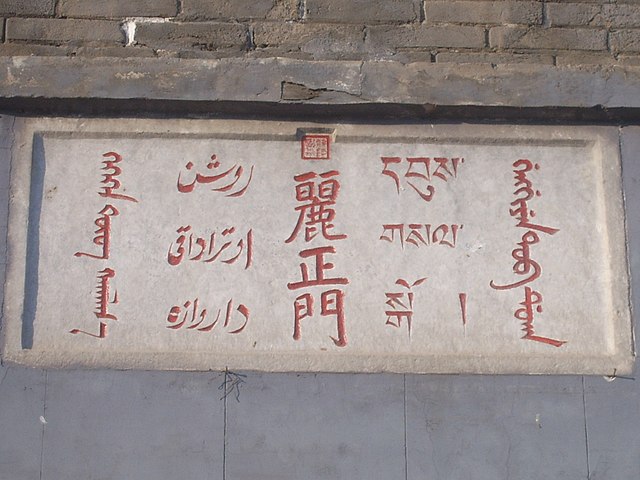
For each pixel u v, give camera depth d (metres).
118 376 3.97
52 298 4.05
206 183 4.21
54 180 4.19
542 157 4.33
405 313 4.09
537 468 3.94
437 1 4.54
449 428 3.97
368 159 4.28
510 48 4.50
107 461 3.88
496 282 4.14
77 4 4.41
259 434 3.93
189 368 3.98
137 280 4.09
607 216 4.26
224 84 4.23
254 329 4.05
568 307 4.14
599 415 4.01
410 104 4.26
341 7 4.49
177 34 4.40
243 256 4.13
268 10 4.47
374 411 3.97
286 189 4.22
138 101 4.21
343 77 4.27
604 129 4.38
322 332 4.05
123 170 4.21
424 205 4.23
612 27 4.57
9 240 4.11
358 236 4.18
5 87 4.18
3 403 3.92
